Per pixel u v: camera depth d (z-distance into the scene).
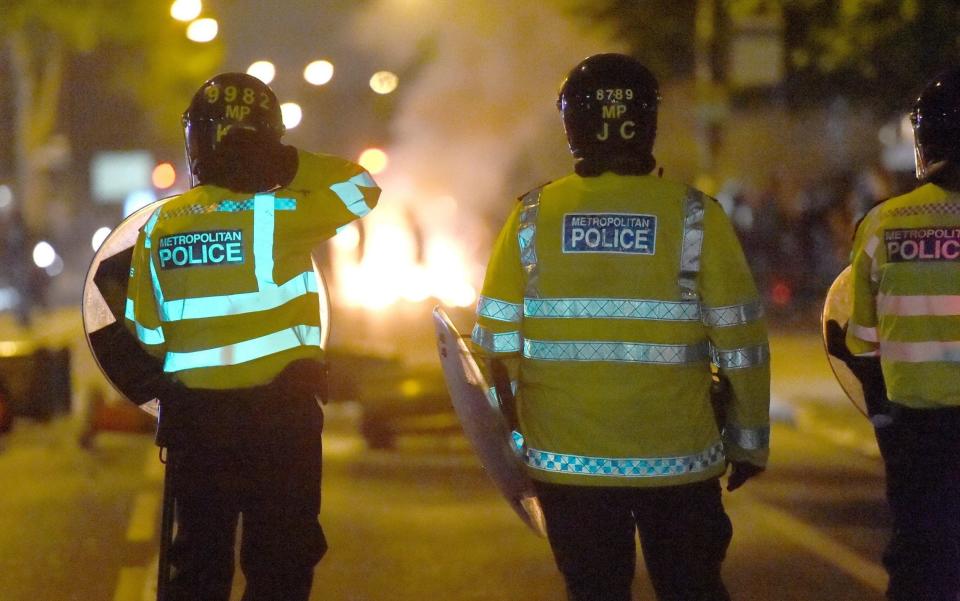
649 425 10.27
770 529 21.55
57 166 136.00
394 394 30.66
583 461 10.27
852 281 12.06
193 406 11.16
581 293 10.34
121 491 25.62
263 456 11.12
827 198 69.00
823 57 39.28
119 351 11.73
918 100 11.75
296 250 11.34
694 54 69.94
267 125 11.38
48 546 20.70
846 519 22.33
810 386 38.78
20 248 71.50
